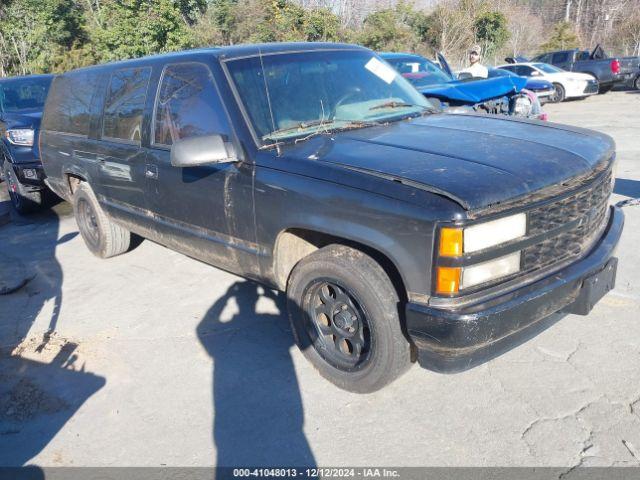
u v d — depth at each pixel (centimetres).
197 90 384
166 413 325
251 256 358
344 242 315
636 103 1603
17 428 324
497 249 262
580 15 4003
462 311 257
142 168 438
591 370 328
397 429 294
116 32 1522
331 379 334
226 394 338
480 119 383
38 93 927
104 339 416
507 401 308
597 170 310
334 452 283
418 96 442
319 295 331
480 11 3008
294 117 362
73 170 555
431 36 3022
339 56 419
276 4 2178
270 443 293
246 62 377
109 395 347
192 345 396
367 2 3045
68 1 2283
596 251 309
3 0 2130
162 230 443
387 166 290
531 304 268
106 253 572
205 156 330
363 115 384
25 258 611
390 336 291
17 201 775
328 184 297
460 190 258
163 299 475
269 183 326
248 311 438
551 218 279
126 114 459
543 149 309
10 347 416
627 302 402
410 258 266
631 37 3341
